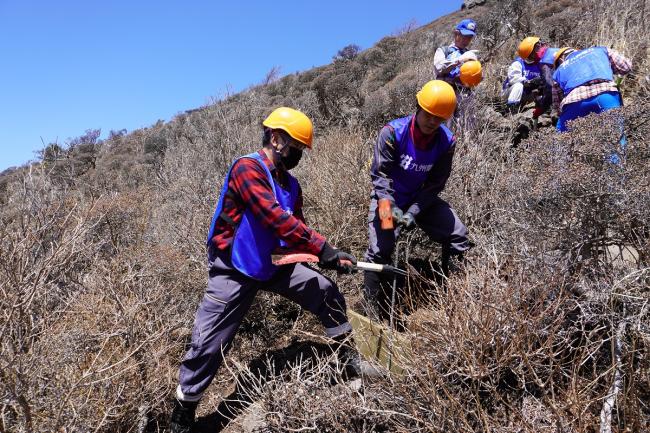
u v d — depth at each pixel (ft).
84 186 18.17
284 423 7.59
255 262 8.39
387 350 8.11
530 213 8.55
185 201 17.80
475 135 15.07
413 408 6.70
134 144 65.87
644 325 6.53
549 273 7.35
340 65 60.23
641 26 21.54
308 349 10.73
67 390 7.36
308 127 8.48
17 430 6.84
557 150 8.77
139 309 9.66
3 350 7.02
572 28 26.89
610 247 9.48
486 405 6.81
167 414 9.37
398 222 9.95
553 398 5.97
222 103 22.08
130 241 17.29
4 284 7.79
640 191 7.34
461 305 7.06
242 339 11.57
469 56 16.61
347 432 7.23
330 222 13.84
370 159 14.64
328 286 8.97
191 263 13.12
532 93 18.15
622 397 6.13
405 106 23.31
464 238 10.41
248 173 8.18
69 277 10.68
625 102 16.88
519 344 6.52
